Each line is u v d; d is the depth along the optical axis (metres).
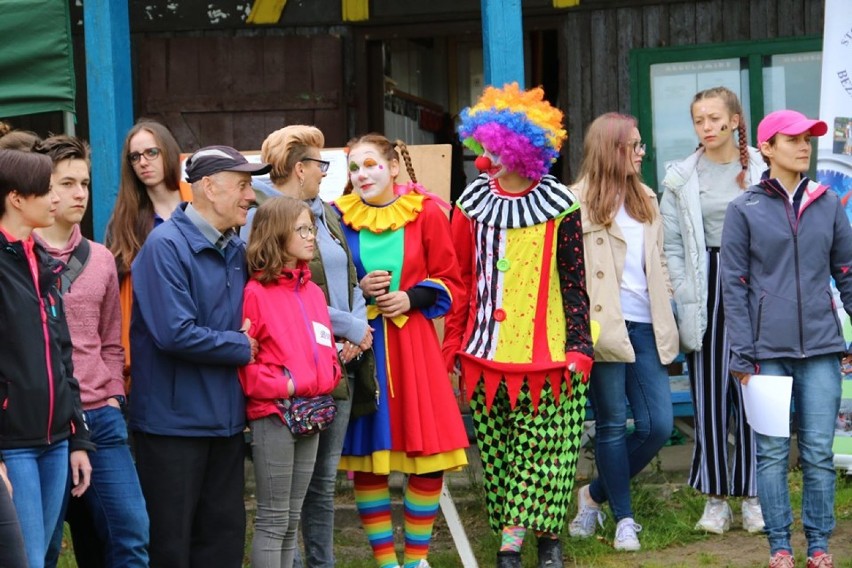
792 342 6.11
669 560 6.69
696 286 6.98
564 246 6.36
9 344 4.79
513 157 6.26
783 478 6.16
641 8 10.62
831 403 6.17
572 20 10.72
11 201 4.84
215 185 5.43
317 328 5.66
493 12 7.56
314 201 6.14
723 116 6.95
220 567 5.52
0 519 4.38
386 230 6.33
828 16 7.95
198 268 5.43
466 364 6.44
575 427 6.44
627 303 6.90
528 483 6.31
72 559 7.00
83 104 11.02
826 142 7.96
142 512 5.41
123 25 8.07
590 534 7.14
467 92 12.69
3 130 5.87
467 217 6.51
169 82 10.92
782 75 10.46
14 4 7.94
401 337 6.28
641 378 6.94
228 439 5.54
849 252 6.25
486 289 6.43
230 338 5.36
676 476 8.37
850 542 6.94
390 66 11.53
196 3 10.97
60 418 4.93
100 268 5.55
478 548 7.14
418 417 6.19
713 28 10.53
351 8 10.92
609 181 6.84
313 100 10.86
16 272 4.84
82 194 5.46
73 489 5.20
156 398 5.41
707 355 7.09
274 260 5.52
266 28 10.97
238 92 10.91
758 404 6.09
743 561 6.60
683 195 7.04
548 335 6.37
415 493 6.32
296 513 5.72
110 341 5.61
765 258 6.19
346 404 6.09
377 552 6.35
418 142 12.17
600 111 10.70
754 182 7.00
